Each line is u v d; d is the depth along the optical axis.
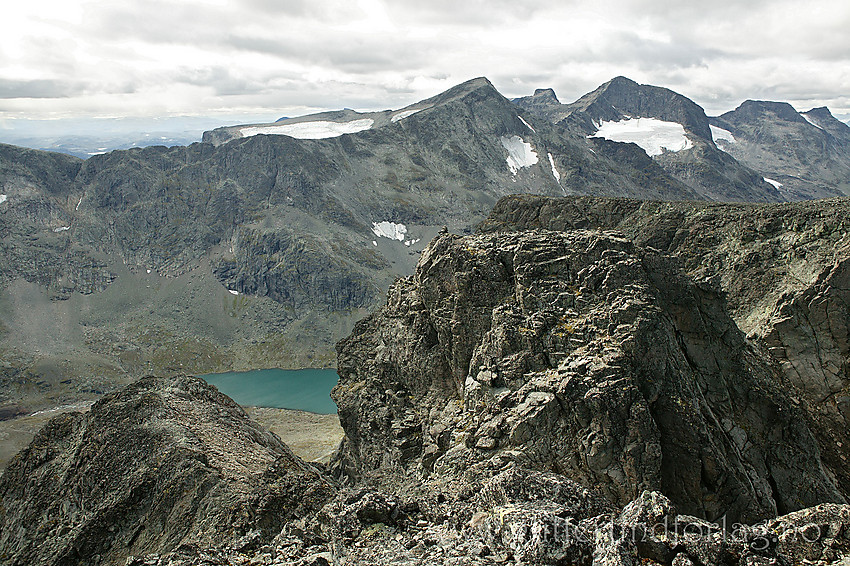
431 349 79.50
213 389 87.25
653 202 138.62
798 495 63.38
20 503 69.06
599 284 65.50
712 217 127.94
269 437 81.75
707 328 69.06
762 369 72.81
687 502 56.12
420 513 34.31
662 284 67.94
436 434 70.00
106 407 74.88
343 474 92.12
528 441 57.03
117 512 56.91
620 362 57.44
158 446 62.91
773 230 117.19
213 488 53.34
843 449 83.81
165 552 48.62
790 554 25.06
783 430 66.12
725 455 58.91
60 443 74.56
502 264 72.12
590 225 138.88
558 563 25.17
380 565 27.81
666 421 57.66
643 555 25.22
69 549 55.50
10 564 59.41
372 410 83.56
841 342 93.00
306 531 32.81
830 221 109.38
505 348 64.31
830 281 95.56
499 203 154.88
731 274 115.19
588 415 55.72
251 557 30.86
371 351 93.19
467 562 26.52
